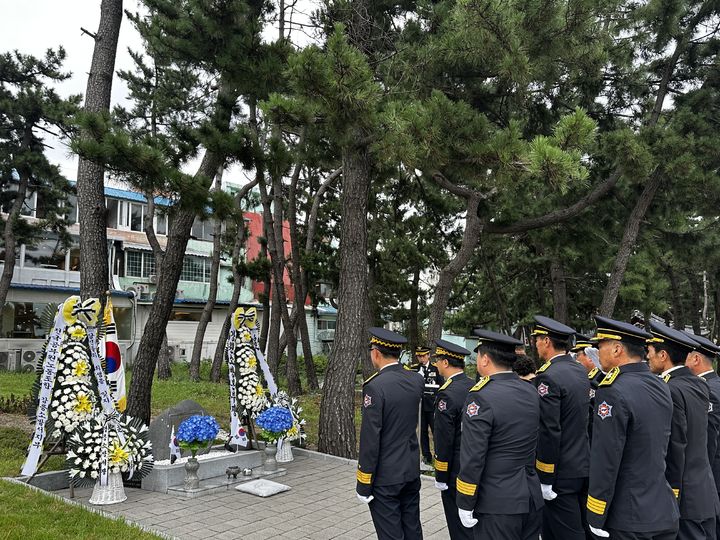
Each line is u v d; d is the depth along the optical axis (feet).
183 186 22.43
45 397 21.03
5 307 73.36
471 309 72.38
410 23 31.32
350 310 29.45
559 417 14.89
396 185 50.62
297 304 54.39
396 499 14.43
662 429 11.76
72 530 16.24
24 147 57.26
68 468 20.71
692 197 37.96
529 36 26.84
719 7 37.88
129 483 22.09
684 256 44.91
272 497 21.02
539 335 16.52
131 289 81.97
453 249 59.00
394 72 31.01
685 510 13.19
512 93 31.89
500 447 12.54
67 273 79.77
